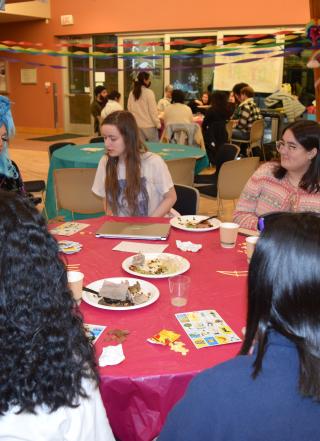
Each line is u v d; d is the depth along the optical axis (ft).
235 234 6.65
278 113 25.66
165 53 16.67
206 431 2.16
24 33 36.45
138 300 4.92
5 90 38.65
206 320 4.58
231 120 23.49
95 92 27.37
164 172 8.75
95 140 19.11
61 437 2.39
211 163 22.86
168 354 4.00
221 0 29.07
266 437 2.10
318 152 7.39
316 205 7.53
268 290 2.21
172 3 30.71
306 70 26.96
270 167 8.09
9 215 2.26
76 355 2.48
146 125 24.58
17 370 2.23
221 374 2.23
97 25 33.68
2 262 2.19
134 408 3.81
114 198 8.65
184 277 5.09
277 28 27.86
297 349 2.15
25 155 27.86
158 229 7.23
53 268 2.35
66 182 11.35
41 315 2.26
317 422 2.11
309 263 2.14
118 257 6.30
